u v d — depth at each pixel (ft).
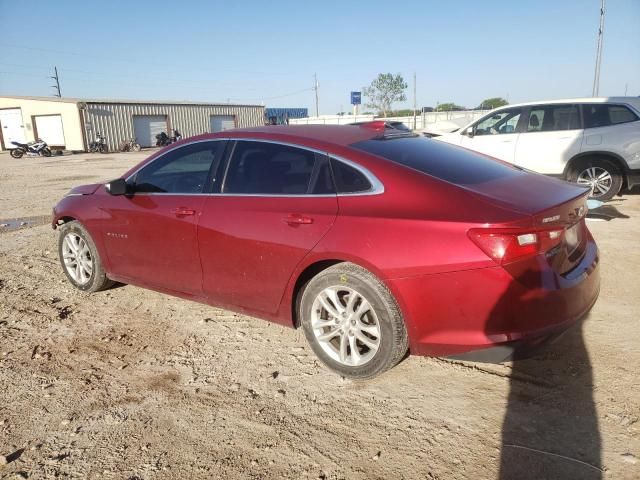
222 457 8.33
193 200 12.43
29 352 12.10
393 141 11.78
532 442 8.35
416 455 8.18
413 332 9.37
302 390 10.19
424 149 11.77
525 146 29.55
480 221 8.70
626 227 21.72
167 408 9.73
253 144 12.00
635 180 27.14
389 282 9.30
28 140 122.83
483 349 8.91
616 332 11.96
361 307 9.93
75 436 8.96
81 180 49.62
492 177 10.75
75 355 11.91
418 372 10.66
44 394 10.28
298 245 10.39
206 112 143.74
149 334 12.92
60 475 8.02
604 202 27.73
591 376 10.16
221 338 12.59
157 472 8.03
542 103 29.43
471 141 31.48
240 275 11.57
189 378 10.78
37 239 23.41
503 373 10.44
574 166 28.37
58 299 15.48
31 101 118.73
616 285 14.96
